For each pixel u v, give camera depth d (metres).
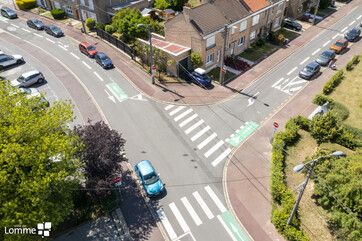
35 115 17.55
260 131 28.33
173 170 23.97
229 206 21.09
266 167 24.34
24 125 15.81
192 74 35.66
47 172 15.36
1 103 16.50
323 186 18.97
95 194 19.02
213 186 22.64
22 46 43.19
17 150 14.32
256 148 26.31
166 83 35.72
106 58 38.41
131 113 30.42
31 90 31.88
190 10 33.78
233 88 35.12
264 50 44.47
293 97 33.38
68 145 17.02
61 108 19.64
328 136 25.50
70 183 17.48
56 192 16.77
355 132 26.92
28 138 16.03
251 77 37.41
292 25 51.59
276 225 19.19
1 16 54.06
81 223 19.81
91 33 47.66
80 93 33.22
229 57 41.00
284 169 24.03
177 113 30.61
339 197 17.81
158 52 35.69
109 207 20.23
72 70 37.56
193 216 20.38
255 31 44.97
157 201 21.42
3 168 14.82
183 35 36.12
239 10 40.50
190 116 30.20
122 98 32.66
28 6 58.56
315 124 26.03
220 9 38.50
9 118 16.11
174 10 55.66
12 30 48.41
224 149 26.16
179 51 35.59
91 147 19.55
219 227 19.64
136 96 33.09
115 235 19.08
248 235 19.12
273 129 28.55
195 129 28.45
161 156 25.30
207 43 35.94
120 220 19.94
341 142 26.39
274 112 30.94
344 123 28.06
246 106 31.84
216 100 32.78
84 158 19.36
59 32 46.00
